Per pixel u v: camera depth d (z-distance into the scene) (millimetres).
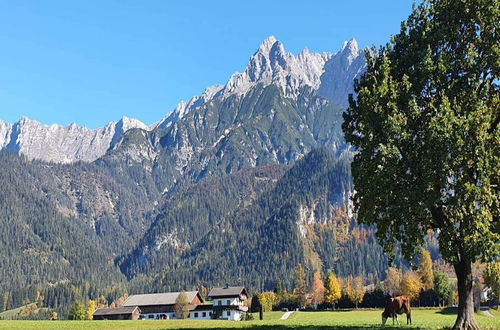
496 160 39875
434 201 40219
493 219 41812
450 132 39344
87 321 97812
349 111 48438
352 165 47031
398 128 41594
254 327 59406
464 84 42625
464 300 43781
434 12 46062
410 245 42594
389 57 47594
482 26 43344
